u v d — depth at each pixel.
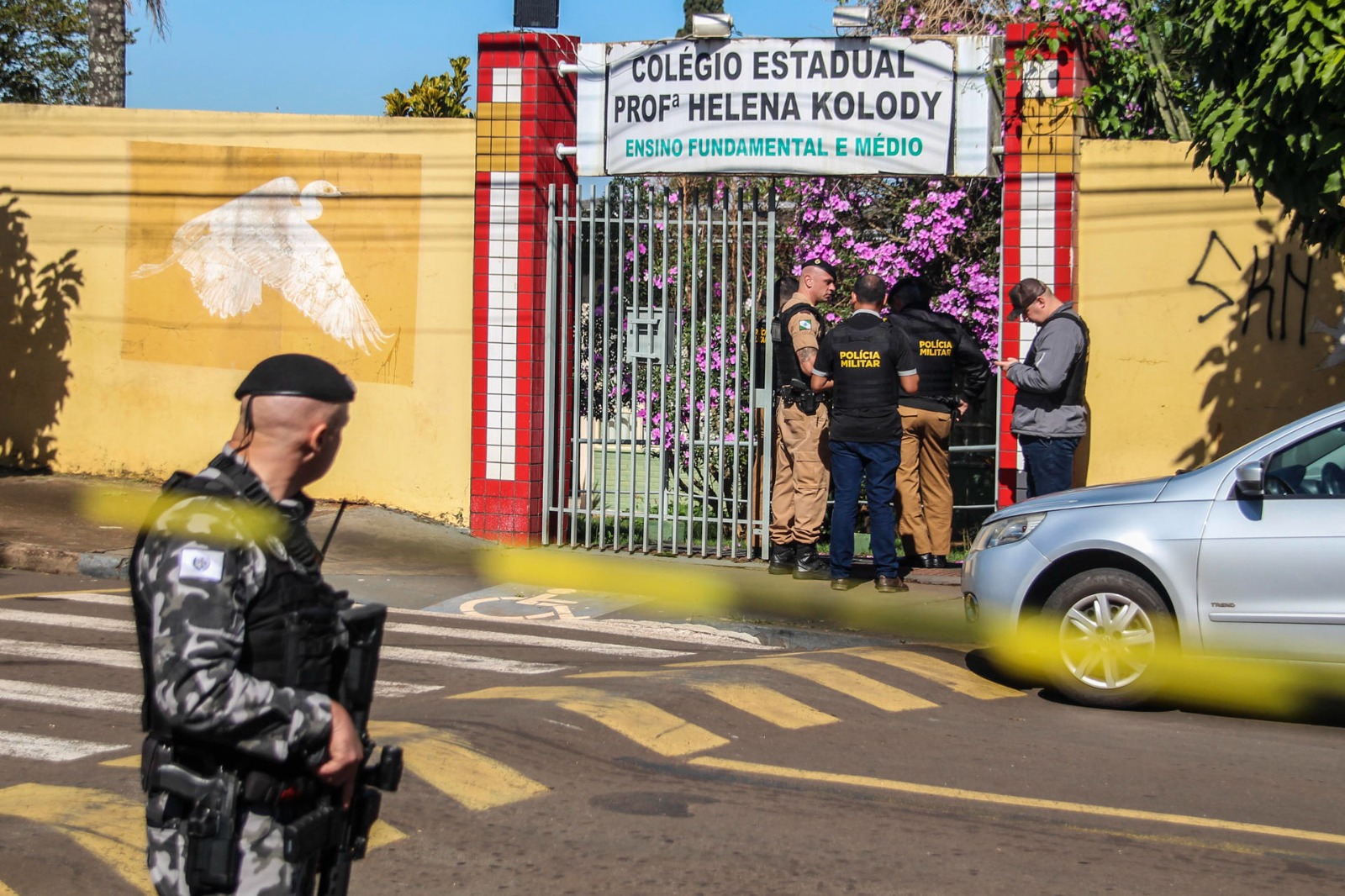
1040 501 7.49
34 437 13.14
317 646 2.73
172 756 2.70
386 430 12.02
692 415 10.86
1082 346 9.17
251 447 2.77
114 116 12.69
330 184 12.07
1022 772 5.93
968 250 11.97
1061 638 7.09
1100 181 10.28
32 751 5.91
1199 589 6.78
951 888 4.56
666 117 10.91
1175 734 6.63
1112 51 10.71
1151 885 4.63
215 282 12.49
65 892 4.25
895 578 9.62
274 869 2.68
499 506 11.40
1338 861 4.91
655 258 11.70
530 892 4.45
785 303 10.52
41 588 9.75
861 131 10.55
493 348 11.38
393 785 2.90
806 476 9.98
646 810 5.23
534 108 11.19
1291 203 8.51
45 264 13.00
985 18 13.34
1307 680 7.27
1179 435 10.26
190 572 2.59
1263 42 8.38
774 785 5.63
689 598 9.50
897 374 9.55
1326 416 6.78
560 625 9.05
